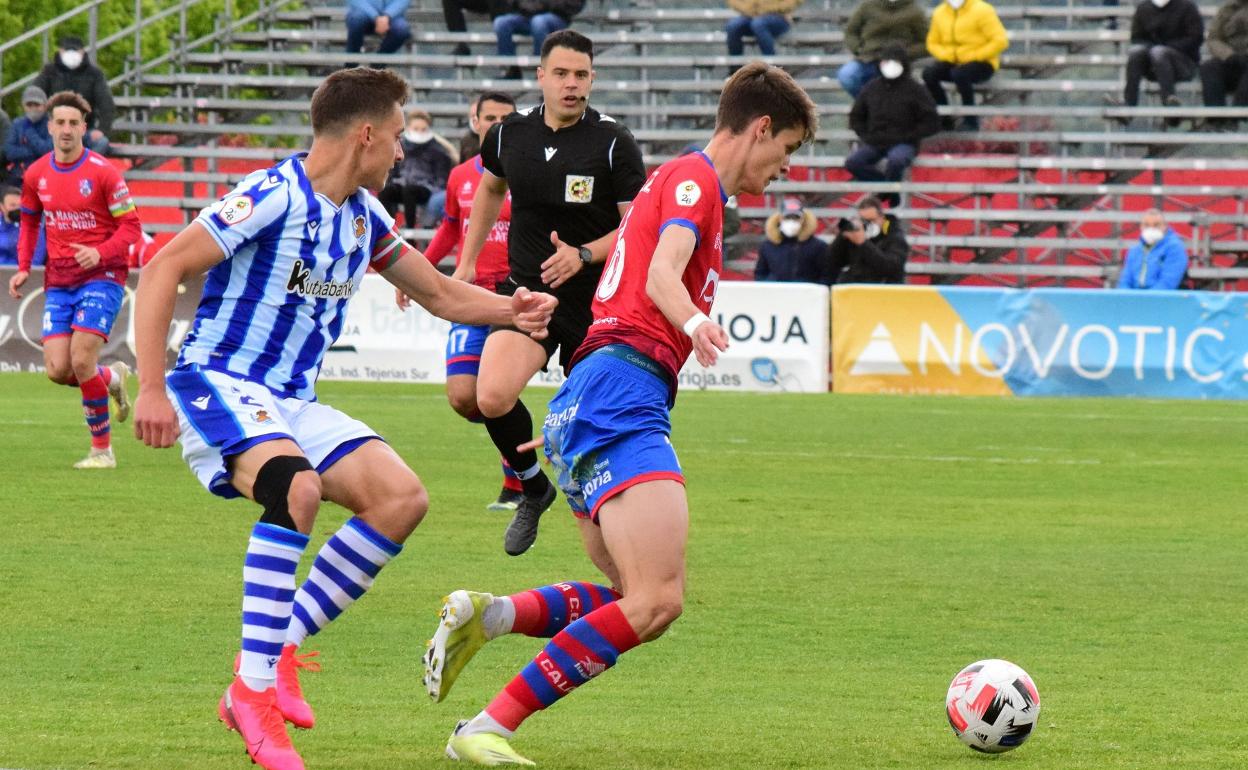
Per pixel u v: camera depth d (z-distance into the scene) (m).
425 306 16.59
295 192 14.81
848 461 40.50
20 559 24.81
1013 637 20.61
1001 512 32.25
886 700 17.11
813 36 87.88
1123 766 14.41
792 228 65.06
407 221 71.00
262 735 13.70
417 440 43.59
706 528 29.59
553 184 26.14
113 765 13.83
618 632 14.06
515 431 24.78
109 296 36.03
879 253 63.41
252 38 93.69
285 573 14.14
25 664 18.06
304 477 14.38
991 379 61.44
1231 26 77.69
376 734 15.38
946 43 79.50
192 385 14.91
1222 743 15.30
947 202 81.56
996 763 14.47
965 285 78.62
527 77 87.31
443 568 24.86
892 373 61.81
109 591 22.47
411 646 19.52
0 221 65.12
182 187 87.44
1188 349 60.75
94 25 88.50
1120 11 86.50
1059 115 80.50
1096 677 18.36
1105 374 60.97
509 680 17.95
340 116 14.93
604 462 14.37
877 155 77.06
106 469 36.31
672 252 14.36
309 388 15.75
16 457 38.25
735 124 15.04
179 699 16.52
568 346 26.38
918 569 25.58
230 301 14.98
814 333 62.16
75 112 35.53
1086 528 30.27
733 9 84.62
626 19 92.00
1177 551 27.70
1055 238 78.19
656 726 15.85
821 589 23.72
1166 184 81.62
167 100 87.69
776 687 17.72
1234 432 48.59
